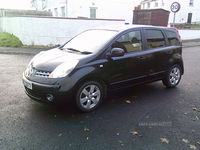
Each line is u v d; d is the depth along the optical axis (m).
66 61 3.75
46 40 12.66
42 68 3.71
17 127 3.35
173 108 4.34
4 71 6.82
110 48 4.16
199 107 4.43
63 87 3.50
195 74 7.30
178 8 13.62
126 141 3.07
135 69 4.60
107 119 3.75
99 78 3.99
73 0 15.48
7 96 4.63
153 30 5.16
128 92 5.32
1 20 18.44
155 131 3.38
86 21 12.83
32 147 2.84
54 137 3.11
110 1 16.53
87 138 3.11
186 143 3.06
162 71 5.27
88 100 3.93
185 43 16.97
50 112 3.95
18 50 11.30
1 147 2.81
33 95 3.78
